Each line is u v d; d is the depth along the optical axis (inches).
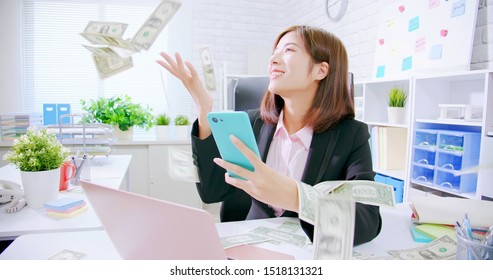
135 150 111.2
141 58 128.6
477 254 19.3
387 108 82.6
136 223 19.9
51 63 122.9
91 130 76.5
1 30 118.4
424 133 70.4
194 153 35.9
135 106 113.0
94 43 38.9
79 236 28.9
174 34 130.4
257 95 58.9
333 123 35.9
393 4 86.0
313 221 20.2
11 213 40.6
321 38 32.7
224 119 20.9
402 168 81.9
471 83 68.9
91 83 125.5
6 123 97.7
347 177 34.2
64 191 50.6
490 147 54.8
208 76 70.2
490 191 54.7
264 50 134.3
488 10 65.0
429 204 35.6
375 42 94.5
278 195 21.5
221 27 134.4
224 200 40.3
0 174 63.3
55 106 112.1
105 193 20.0
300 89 33.2
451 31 68.8
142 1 127.3
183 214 17.9
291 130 38.4
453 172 62.5
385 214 37.1
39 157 42.3
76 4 123.3
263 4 139.3
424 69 74.4
